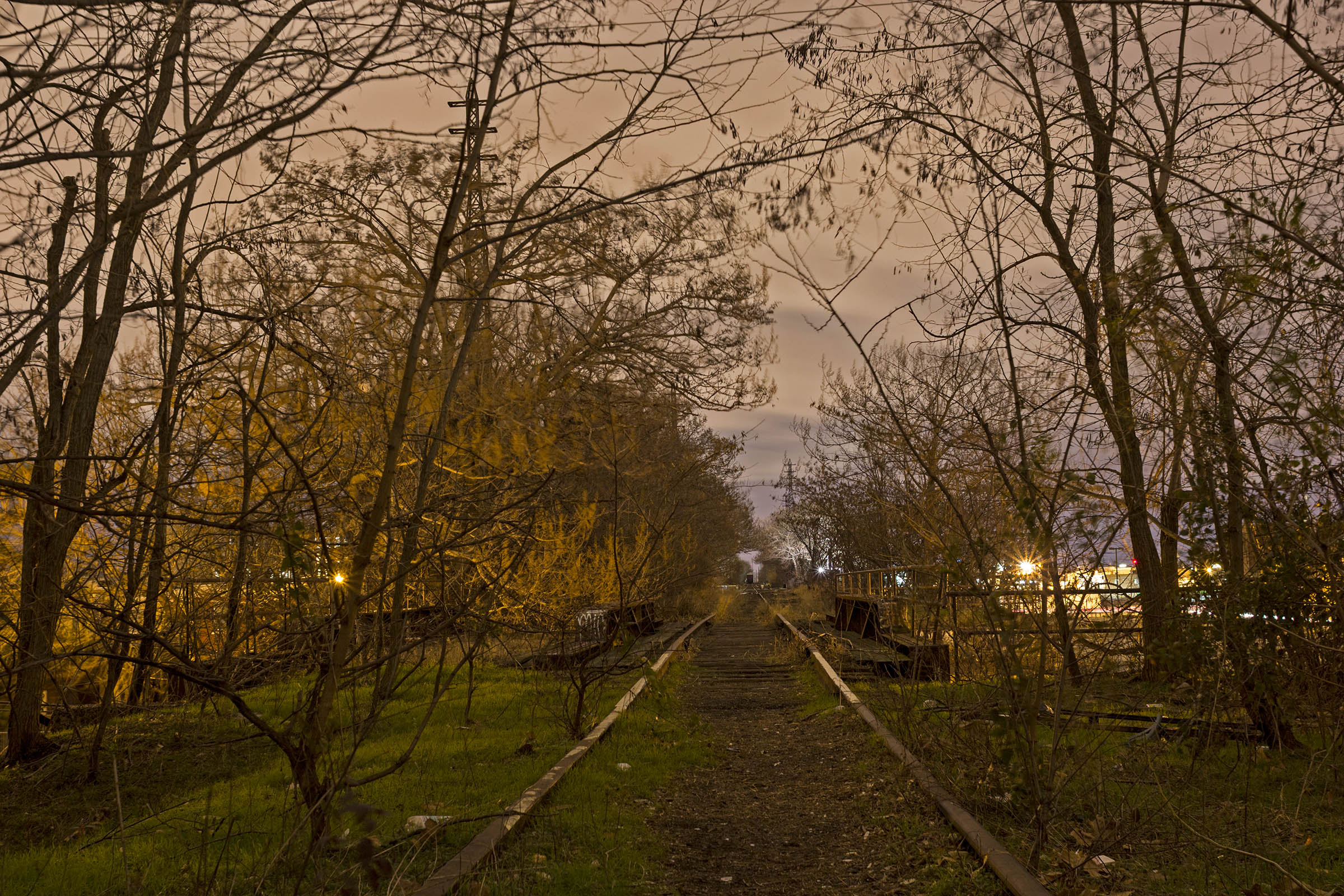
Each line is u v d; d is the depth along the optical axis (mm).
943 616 8961
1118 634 6062
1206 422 6078
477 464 5820
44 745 8984
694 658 21938
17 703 8781
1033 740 5383
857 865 5984
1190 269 5730
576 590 11633
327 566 5039
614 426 7359
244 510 4574
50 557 6633
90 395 7004
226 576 6980
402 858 5352
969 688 8805
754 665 20328
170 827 6395
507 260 5359
